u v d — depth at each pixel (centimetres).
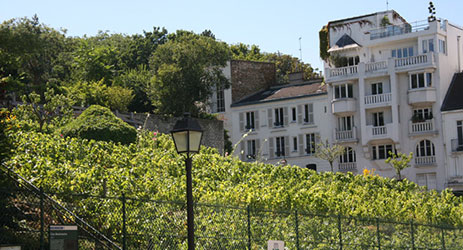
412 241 2286
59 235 1297
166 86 6081
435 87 5869
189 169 1334
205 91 6206
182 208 1767
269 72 7294
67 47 5938
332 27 6362
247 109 6806
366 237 2138
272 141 6644
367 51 6184
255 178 2517
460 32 6344
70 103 3278
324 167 6325
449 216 2789
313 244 1975
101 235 1579
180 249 1723
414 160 5894
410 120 5912
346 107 6128
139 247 1675
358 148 6128
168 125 4959
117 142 2789
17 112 2995
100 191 1822
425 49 5922
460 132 5766
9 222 1460
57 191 1708
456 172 5753
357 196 2577
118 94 5294
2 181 1547
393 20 6256
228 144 6650
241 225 1833
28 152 2045
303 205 2198
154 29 8494
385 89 6031
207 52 6209
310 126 6431
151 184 1970
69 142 2312
